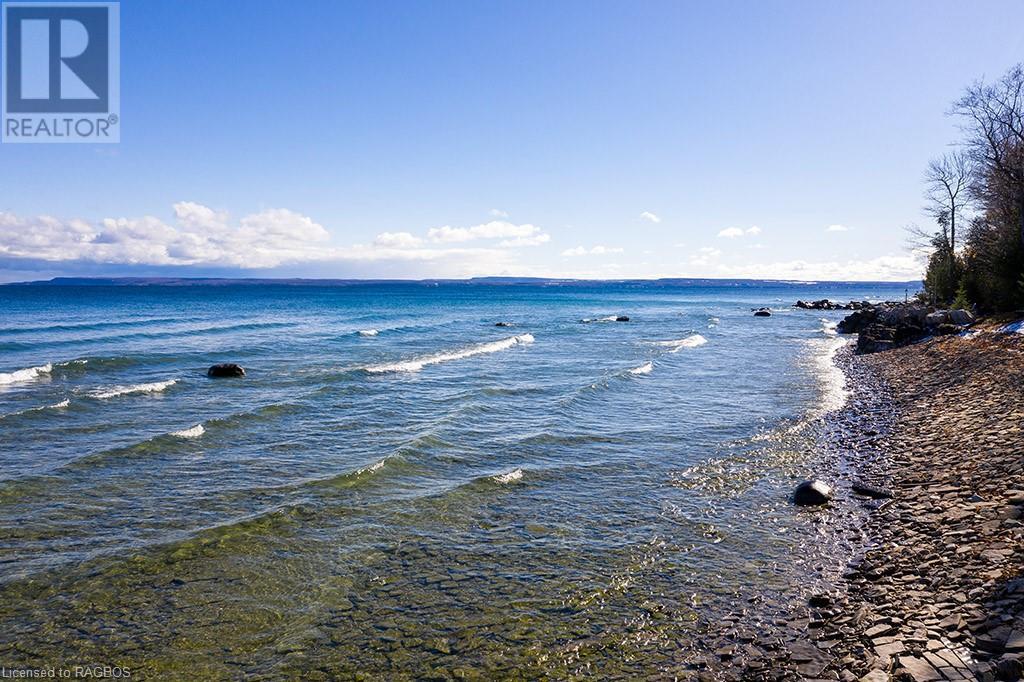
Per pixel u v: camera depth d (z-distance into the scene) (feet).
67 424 58.23
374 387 79.15
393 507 38.09
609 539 33.60
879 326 122.72
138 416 61.93
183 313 224.53
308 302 336.90
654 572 29.60
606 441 54.03
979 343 84.17
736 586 27.91
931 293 153.58
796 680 20.24
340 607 26.71
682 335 157.58
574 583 28.66
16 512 36.45
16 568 29.60
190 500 38.88
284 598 27.43
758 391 77.77
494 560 31.09
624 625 24.98
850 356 111.55
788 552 31.32
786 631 23.75
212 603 26.94
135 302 311.47
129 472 44.27
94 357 95.35
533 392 76.84
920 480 39.68
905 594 25.21
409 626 25.20
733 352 120.57
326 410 65.51
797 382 84.48
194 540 32.91
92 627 25.04
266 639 24.36
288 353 113.91
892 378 82.07
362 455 48.98
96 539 32.96
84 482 41.96
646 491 41.29
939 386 68.39
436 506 38.37
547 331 169.68
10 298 357.41
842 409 66.18
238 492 40.40
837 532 33.45
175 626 25.20
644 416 63.77
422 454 49.26
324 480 42.52
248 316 211.20
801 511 36.96
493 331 166.61
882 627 22.66
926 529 31.63
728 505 38.47
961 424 50.24
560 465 46.98
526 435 55.57
